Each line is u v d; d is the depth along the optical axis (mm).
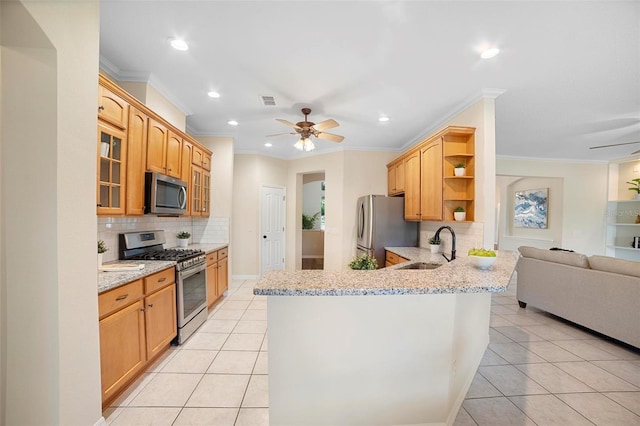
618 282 2664
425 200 3479
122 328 1831
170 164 2838
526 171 5590
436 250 3512
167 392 1917
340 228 4965
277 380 1459
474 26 1803
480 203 2791
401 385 1516
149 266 2289
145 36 1956
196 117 3570
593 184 5738
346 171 4945
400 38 1938
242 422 1654
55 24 1270
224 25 1834
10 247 1262
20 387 1279
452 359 1573
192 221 4215
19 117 1252
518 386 2025
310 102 3039
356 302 1477
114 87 1976
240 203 5352
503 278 1584
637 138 4281
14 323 1271
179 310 2594
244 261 5355
